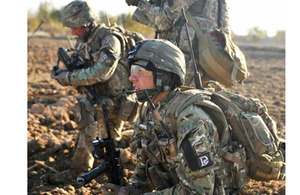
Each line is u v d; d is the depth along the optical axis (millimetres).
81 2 3633
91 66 3662
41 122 5555
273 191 3338
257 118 2473
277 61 13547
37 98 7055
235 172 2426
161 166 2459
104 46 3543
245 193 3322
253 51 15867
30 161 4203
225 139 2377
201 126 2158
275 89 8523
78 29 3678
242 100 2523
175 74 2289
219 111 2277
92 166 3963
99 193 3535
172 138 2242
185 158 2158
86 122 3793
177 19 3566
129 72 3758
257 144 2445
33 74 9742
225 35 3469
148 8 3680
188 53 3568
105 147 2619
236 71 3471
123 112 3734
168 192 2303
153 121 2332
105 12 3877
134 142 2641
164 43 2305
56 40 17891
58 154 4352
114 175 2646
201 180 2148
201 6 3600
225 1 3691
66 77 3660
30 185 3740
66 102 6574
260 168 2496
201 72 3574
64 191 3510
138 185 2637
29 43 16000
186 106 2219
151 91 2312
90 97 3750
